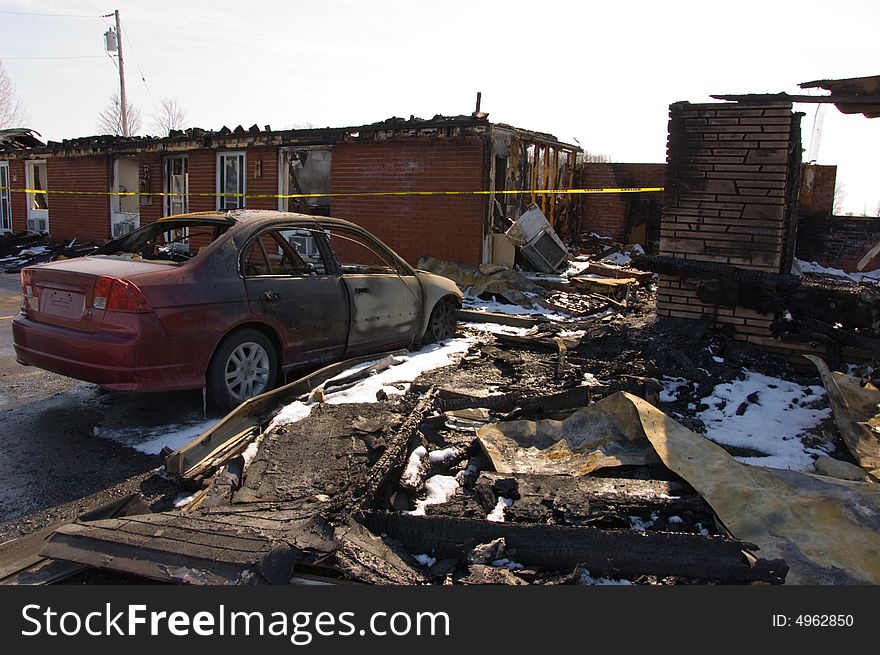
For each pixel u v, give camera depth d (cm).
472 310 927
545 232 1191
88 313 445
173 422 484
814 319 605
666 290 687
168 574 258
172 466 361
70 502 359
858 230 1520
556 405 459
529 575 275
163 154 1614
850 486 340
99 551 275
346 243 1271
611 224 1775
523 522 314
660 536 281
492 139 1155
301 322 544
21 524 334
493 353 642
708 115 641
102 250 577
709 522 324
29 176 2053
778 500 317
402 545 300
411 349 685
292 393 489
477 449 411
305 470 359
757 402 511
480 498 342
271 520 304
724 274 636
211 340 472
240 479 360
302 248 575
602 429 410
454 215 1189
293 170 1511
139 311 435
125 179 1802
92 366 439
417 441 404
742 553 274
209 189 1526
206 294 470
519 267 1227
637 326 688
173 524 297
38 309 482
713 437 445
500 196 1266
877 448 403
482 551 284
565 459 388
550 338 723
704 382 540
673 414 479
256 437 425
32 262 1574
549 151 1566
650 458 375
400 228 1255
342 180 1322
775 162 617
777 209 621
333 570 276
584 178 1797
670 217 670
